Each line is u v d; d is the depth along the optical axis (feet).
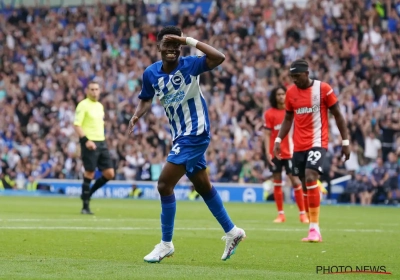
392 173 184.65
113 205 159.02
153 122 211.82
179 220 111.24
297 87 83.25
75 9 250.37
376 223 113.91
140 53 235.61
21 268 50.39
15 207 139.13
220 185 199.21
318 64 211.82
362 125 192.34
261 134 202.39
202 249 67.87
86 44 241.55
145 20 245.04
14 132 226.38
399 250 69.92
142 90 59.26
